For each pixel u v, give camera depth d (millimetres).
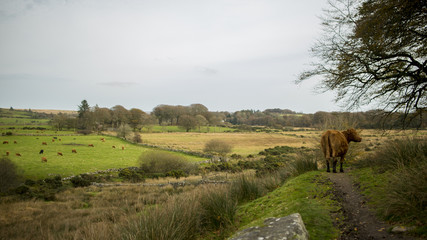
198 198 6695
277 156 40938
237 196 8258
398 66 7625
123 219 6504
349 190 6242
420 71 6930
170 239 4453
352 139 9414
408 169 5438
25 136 75875
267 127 131125
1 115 170875
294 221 3711
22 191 21359
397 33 6613
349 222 4324
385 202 4488
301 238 3291
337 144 8633
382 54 7141
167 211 5387
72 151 50625
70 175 31953
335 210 4953
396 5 6016
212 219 5996
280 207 5840
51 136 79375
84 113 125938
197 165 39312
